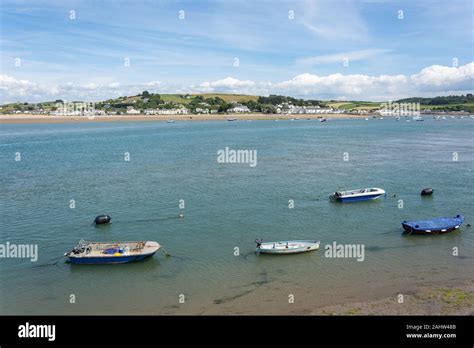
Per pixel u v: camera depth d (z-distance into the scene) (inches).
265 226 2359.7
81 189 3287.4
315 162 4571.9
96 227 2378.2
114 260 1887.3
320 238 2171.5
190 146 6333.7
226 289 1630.2
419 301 1492.4
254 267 1825.8
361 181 3518.7
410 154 5157.5
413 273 1742.1
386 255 1937.7
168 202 2864.2
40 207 2775.6
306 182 3486.7
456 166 4195.4
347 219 2487.7
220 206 2753.4
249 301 1528.1
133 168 4261.8
